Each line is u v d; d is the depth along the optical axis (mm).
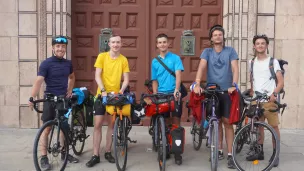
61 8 6297
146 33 6766
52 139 4184
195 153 5219
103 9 6742
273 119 4582
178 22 6793
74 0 6707
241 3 6289
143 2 6754
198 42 6793
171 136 4508
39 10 6293
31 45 6367
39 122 6492
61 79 4477
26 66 6395
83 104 4930
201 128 4910
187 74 6820
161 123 4367
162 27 6793
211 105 4465
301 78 6406
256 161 4457
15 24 6328
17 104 6453
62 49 4418
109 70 4609
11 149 5297
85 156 5031
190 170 4480
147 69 6801
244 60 6344
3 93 6430
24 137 5953
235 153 4312
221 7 6727
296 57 6375
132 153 5180
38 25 6328
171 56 4820
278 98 4719
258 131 4355
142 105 4566
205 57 4660
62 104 4246
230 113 4438
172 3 6758
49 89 4457
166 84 4793
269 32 6348
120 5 6754
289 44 6363
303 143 5727
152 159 4906
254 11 6273
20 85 6422
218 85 4512
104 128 6723
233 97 4426
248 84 6332
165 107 4457
